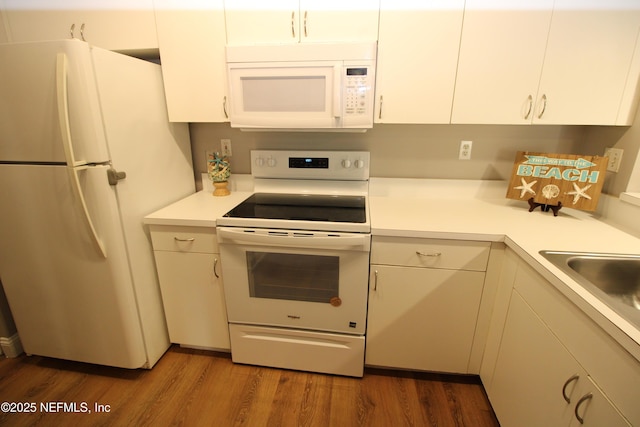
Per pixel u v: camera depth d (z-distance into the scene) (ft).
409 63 4.55
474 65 4.45
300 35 4.59
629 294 3.56
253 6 4.57
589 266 3.51
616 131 4.75
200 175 6.59
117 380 5.29
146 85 4.90
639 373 2.15
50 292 4.99
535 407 3.40
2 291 5.51
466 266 4.42
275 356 5.35
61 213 4.44
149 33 4.88
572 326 2.86
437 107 4.68
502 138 5.68
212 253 4.97
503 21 4.26
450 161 5.91
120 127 4.43
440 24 4.36
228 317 5.22
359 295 4.70
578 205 4.72
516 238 4.00
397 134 5.88
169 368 5.52
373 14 4.41
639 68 4.22
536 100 4.47
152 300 5.35
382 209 5.26
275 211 5.04
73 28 5.00
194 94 5.08
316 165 5.91
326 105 4.73
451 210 5.22
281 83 4.74
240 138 6.31
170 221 4.85
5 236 4.78
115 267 4.63
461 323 4.73
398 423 4.54
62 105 3.82
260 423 4.57
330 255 4.55
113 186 4.41
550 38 4.24
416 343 4.96
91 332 5.11
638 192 4.47
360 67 4.51
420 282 4.60
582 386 2.69
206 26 4.74
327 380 5.26
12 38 5.15
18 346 5.82
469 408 4.76
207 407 4.81
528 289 3.65
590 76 4.31
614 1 4.01
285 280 4.89
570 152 5.57
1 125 4.19
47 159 4.22
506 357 4.11
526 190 5.12
